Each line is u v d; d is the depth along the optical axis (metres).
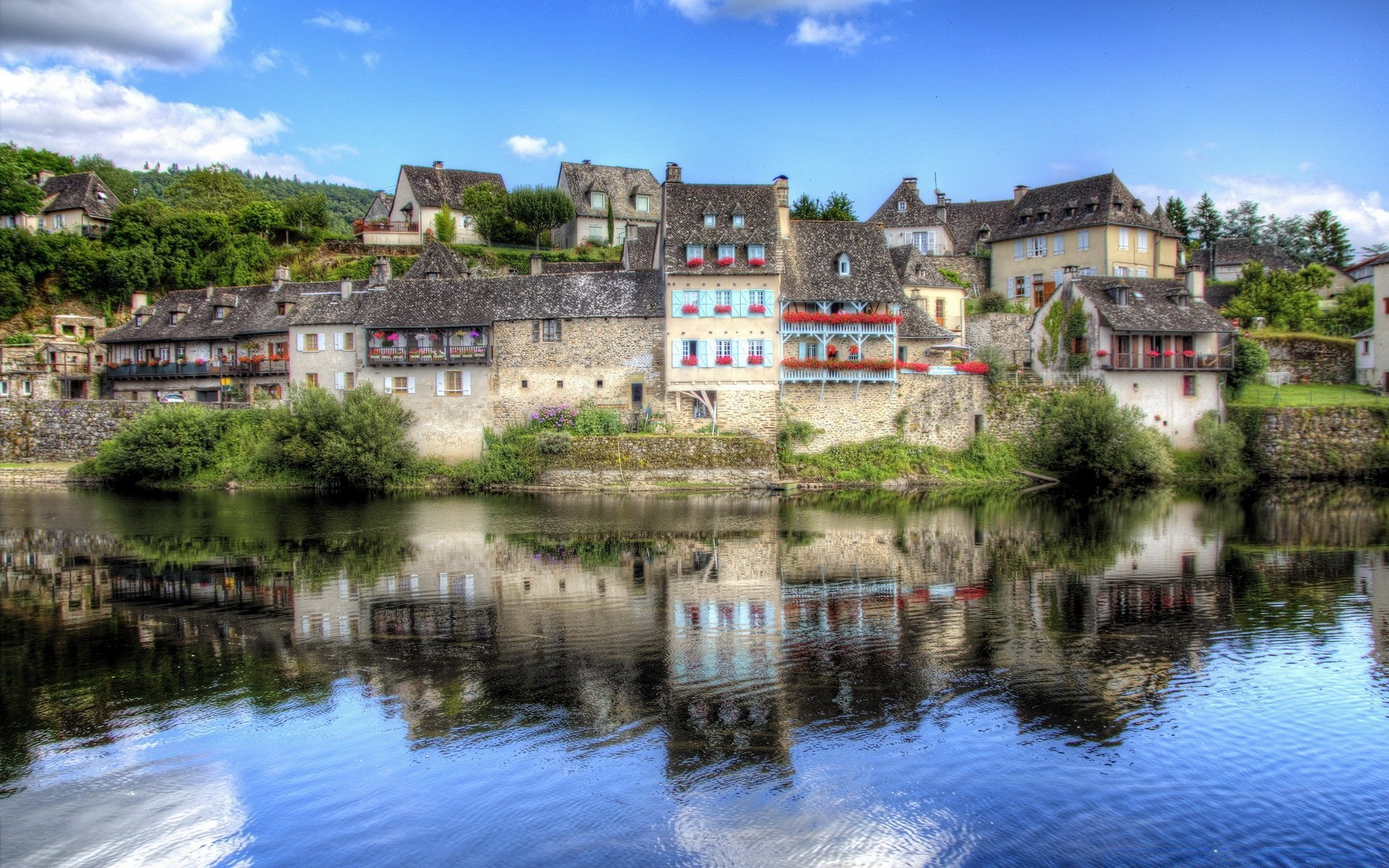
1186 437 57.53
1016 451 56.97
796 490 53.00
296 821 15.80
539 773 17.19
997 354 58.91
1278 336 63.41
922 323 58.50
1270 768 17.38
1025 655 23.05
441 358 56.00
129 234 76.19
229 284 75.12
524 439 54.34
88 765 17.77
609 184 87.25
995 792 16.50
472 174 89.62
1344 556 34.44
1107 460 52.62
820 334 54.84
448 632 25.12
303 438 54.59
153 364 63.97
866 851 14.81
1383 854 14.77
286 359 61.31
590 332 55.62
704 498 50.78
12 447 59.16
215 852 15.02
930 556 34.75
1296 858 14.70
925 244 79.31
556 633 24.95
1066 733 18.73
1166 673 21.86
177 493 53.91
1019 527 41.19
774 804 16.09
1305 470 56.03
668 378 54.19
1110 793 16.48
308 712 19.92
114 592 29.77
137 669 22.59
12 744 18.61
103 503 49.59
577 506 47.97
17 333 70.00
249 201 92.25
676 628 25.36
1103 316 56.00
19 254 72.38
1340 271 94.31
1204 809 16.00
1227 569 32.19
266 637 24.94
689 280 54.12
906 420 56.06
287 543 37.81
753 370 54.59
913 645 23.78
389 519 43.72
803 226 57.81
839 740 18.36
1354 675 21.80
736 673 21.81
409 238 81.81
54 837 15.45
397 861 14.70
